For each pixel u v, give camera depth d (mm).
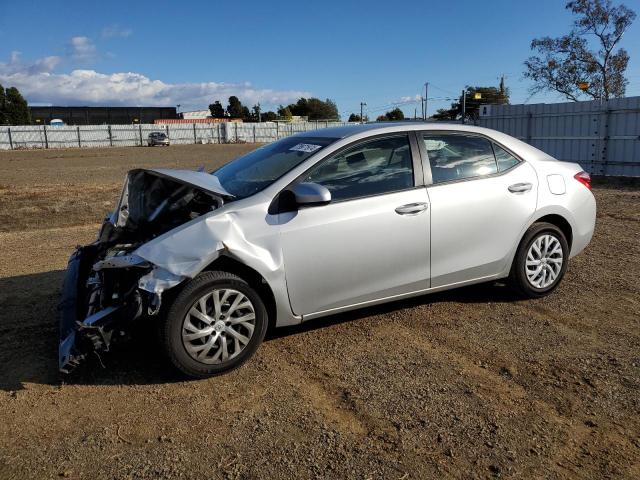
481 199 4664
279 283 3922
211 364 3750
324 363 3990
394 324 4676
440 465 2834
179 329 3617
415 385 3643
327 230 4027
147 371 3914
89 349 3535
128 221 4387
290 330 4590
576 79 30062
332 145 4262
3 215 10609
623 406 3357
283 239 3896
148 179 4312
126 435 3145
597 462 2848
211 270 3795
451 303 5145
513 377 3740
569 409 3338
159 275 3527
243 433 3143
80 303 4121
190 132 64688
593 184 14398
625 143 15344
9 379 3812
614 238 7738
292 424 3221
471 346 4227
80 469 2848
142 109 109500
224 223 3760
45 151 47375
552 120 17188
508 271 4984
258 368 3932
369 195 4238
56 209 11203
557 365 3895
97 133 59500
